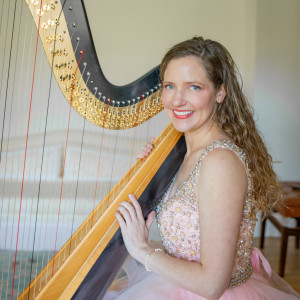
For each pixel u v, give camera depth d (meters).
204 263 1.24
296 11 4.48
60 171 4.90
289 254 4.04
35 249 3.82
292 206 3.42
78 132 4.90
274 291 1.52
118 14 4.98
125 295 1.50
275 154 4.67
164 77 1.47
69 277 1.38
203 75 1.40
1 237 4.00
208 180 1.26
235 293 1.45
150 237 3.69
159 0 5.00
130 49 5.04
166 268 1.30
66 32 1.51
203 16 5.06
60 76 1.55
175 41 5.08
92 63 1.60
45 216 4.41
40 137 4.87
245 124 1.50
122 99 1.71
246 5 4.95
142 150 1.80
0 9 4.60
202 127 1.50
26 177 4.77
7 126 4.82
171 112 1.48
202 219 1.26
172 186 1.60
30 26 4.67
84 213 4.58
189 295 1.44
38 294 1.34
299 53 4.54
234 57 5.11
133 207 1.47
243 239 1.42
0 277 3.01
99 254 1.42
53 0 1.45
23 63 4.74
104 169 4.92
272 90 4.58
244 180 1.29
